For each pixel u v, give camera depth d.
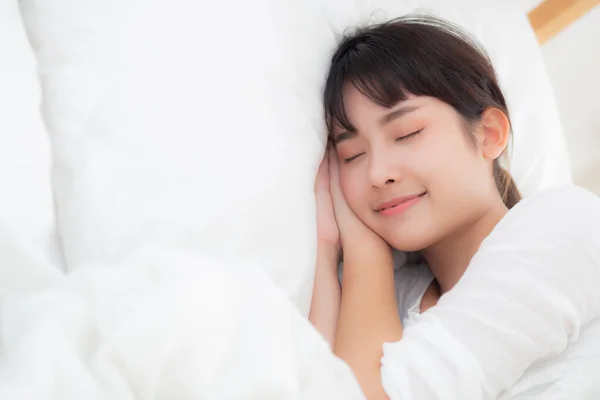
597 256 0.62
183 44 0.65
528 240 0.62
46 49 0.65
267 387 0.40
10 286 0.46
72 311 0.40
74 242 0.55
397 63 0.72
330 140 0.77
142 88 0.61
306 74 0.73
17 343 0.38
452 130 0.72
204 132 0.60
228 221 0.57
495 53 1.07
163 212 0.56
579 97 1.29
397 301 0.82
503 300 0.58
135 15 0.66
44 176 0.55
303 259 0.62
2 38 0.61
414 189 0.70
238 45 0.67
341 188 0.76
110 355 0.39
